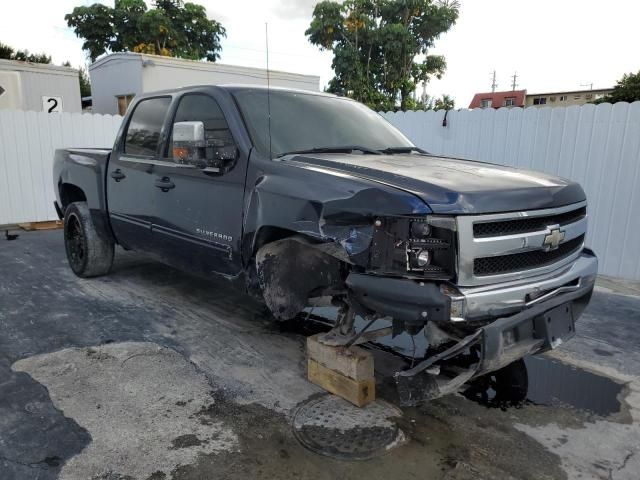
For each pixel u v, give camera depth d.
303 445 2.68
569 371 3.69
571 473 2.54
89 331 4.14
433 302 2.37
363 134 4.00
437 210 2.40
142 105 4.62
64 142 9.24
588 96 53.66
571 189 3.02
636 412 3.14
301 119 3.81
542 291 2.72
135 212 4.52
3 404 3.00
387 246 2.47
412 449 2.68
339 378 3.13
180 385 3.29
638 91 31.70
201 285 5.45
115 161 4.77
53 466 2.46
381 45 25.45
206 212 3.64
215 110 3.76
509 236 2.55
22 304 4.75
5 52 38.09
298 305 3.17
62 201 5.80
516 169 3.36
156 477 2.42
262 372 3.50
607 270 6.41
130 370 3.47
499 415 3.06
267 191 3.07
